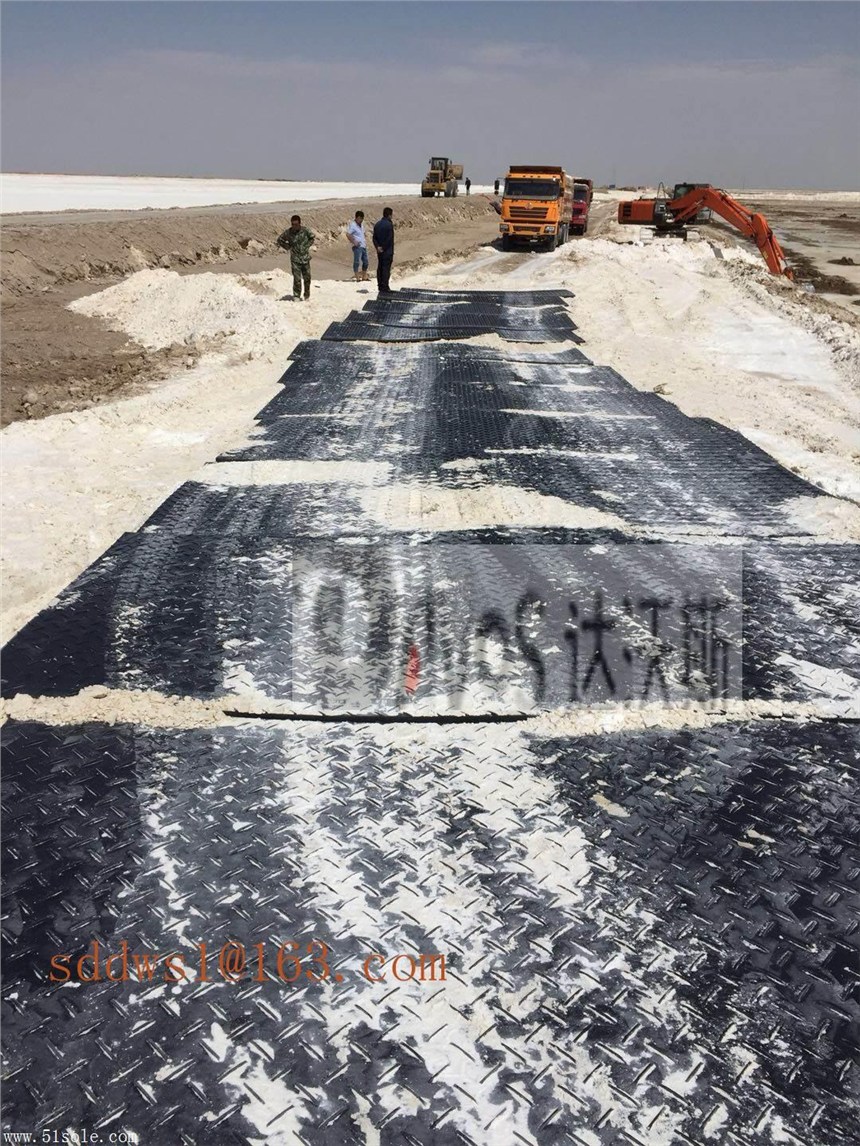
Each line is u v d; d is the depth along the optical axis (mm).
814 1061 2014
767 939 2334
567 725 3182
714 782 2914
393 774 2938
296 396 8180
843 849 2643
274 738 3102
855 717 3238
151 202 42312
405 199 51625
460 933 2340
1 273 17250
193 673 3467
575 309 14195
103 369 10398
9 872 2510
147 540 4719
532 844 2646
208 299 13102
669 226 29172
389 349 10500
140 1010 2115
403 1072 1978
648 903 2443
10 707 3232
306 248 13742
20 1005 2123
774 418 8727
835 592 4180
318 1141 1834
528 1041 2051
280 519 5035
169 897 2439
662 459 6320
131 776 2904
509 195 27859
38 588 4512
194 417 7719
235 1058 2008
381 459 6223
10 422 7840
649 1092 1941
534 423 7293
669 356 11500
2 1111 1892
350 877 2516
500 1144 1831
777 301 15461
